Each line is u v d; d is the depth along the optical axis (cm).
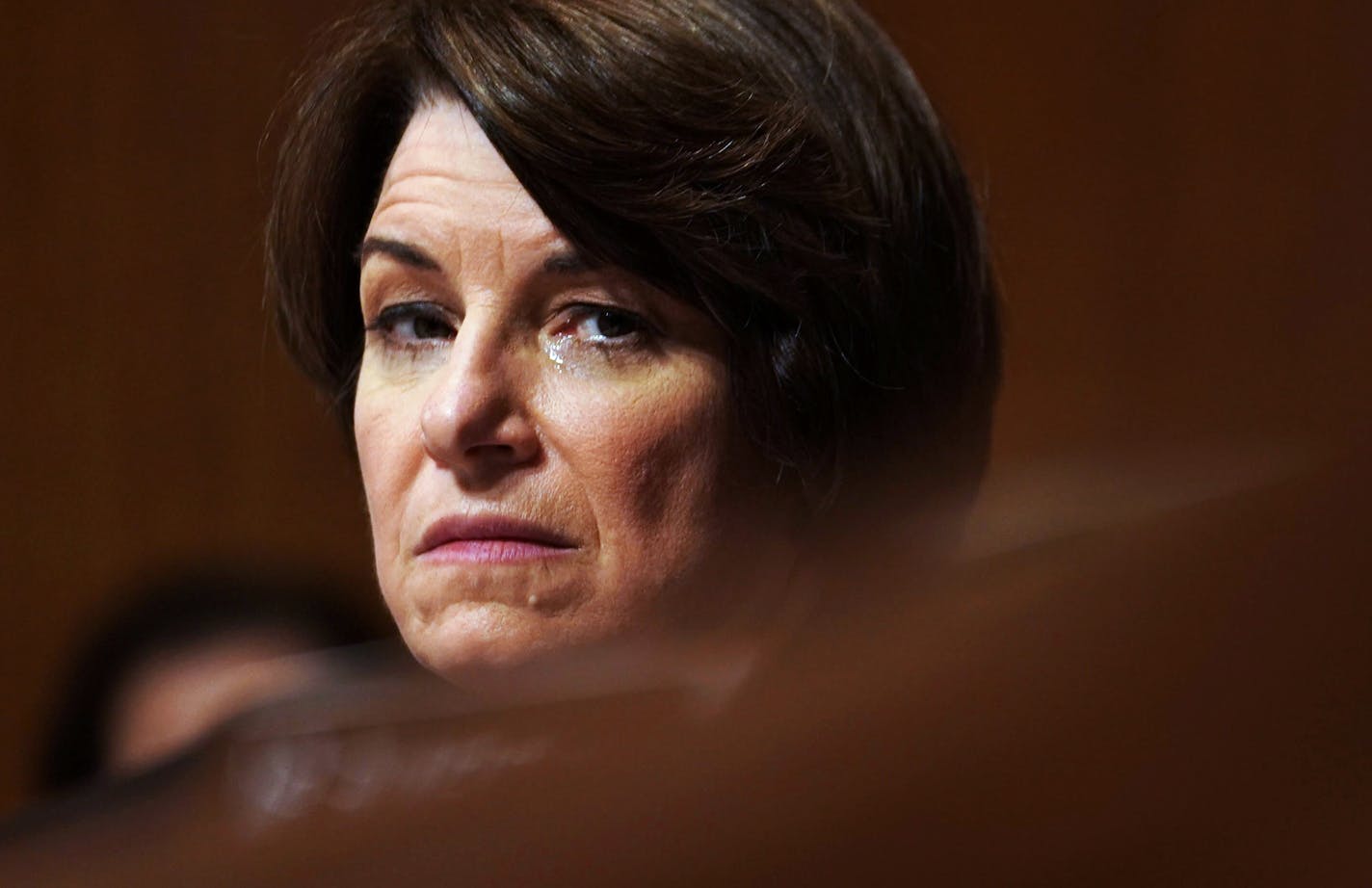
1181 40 489
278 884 27
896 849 24
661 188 175
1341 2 471
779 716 25
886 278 193
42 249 519
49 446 522
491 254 180
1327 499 23
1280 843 23
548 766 27
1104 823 23
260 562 504
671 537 179
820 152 186
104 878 30
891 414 193
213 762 61
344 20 209
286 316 219
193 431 517
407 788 32
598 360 181
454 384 177
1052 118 494
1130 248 489
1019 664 24
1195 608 23
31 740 511
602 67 176
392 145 202
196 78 511
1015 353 485
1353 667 22
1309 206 470
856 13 212
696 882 24
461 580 179
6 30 515
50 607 517
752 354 181
